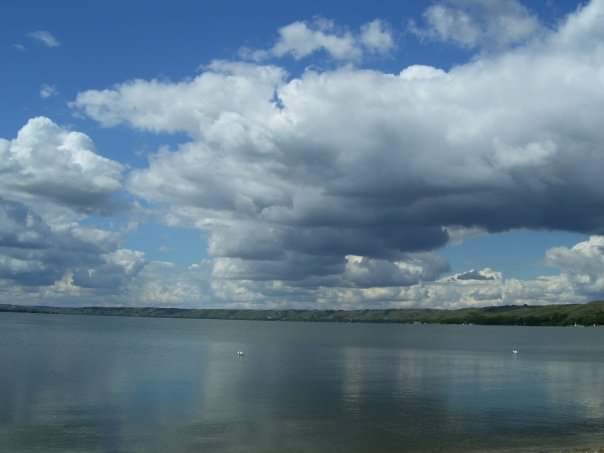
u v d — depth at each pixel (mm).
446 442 40906
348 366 98938
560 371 92875
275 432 43656
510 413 51344
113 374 79750
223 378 77375
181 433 43219
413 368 95812
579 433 43688
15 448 38531
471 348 165875
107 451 38000
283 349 150375
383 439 41625
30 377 74438
